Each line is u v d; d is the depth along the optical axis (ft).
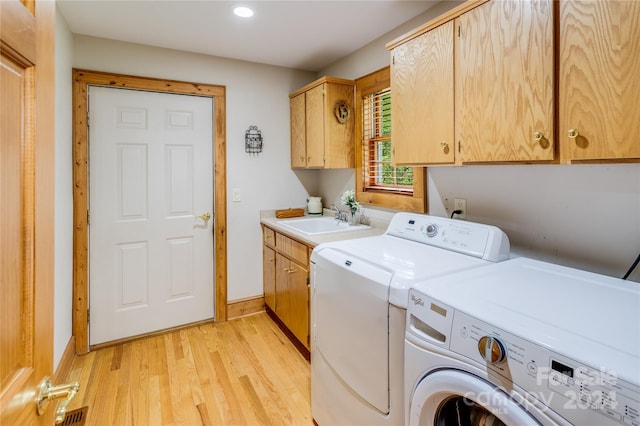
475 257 4.98
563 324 2.81
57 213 6.75
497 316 2.97
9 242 1.76
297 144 10.44
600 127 3.47
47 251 2.19
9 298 1.77
